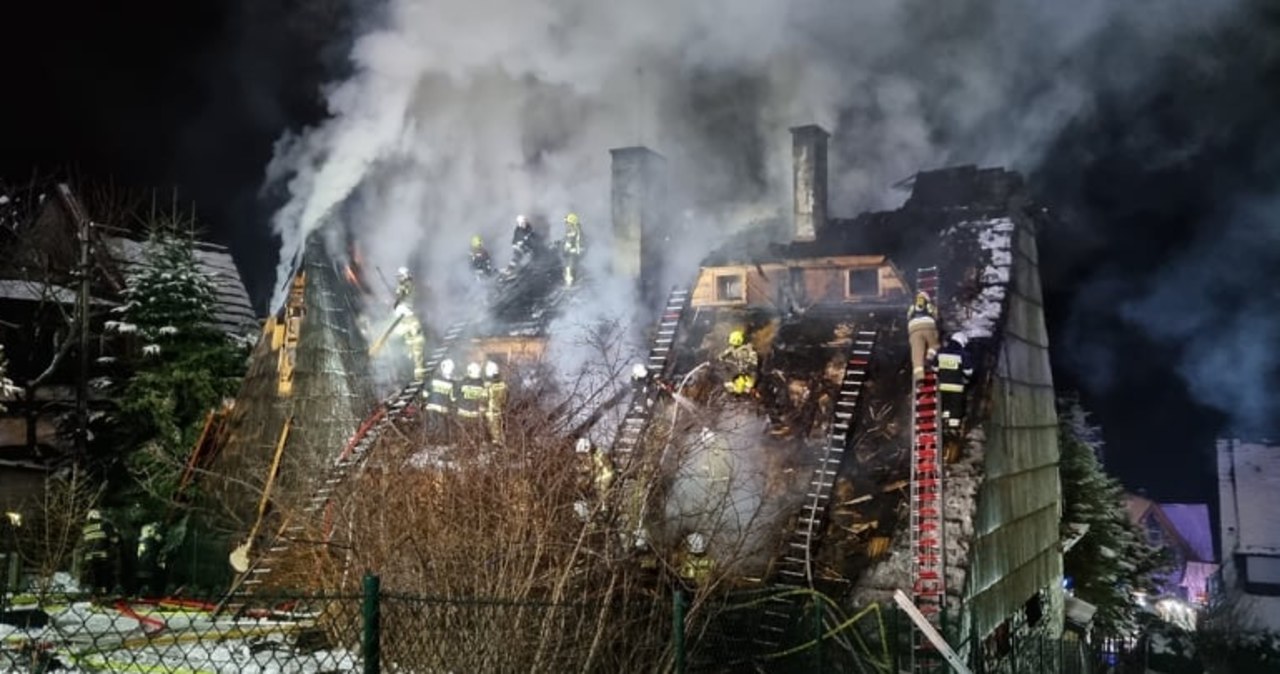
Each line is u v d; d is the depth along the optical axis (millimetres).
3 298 26531
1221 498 48500
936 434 14078
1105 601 25438
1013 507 15758
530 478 8523
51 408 26578
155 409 22094
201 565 16359
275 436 17469
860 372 15664
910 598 12211
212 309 23922
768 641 11164
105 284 27750
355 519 8773
